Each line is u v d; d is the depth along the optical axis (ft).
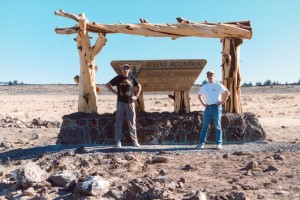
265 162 26.21
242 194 17.66
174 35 37.86
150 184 19.77
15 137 47.34
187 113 38.06
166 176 22.09
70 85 333.62
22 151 34.94
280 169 24.11
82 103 38.24
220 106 33.27
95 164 26.76
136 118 36.42
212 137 36.68
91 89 38.09
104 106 123.65
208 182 21.35
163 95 222.69
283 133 45.80
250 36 37.78
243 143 35.99
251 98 152.97
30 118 78.23
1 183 22.93
